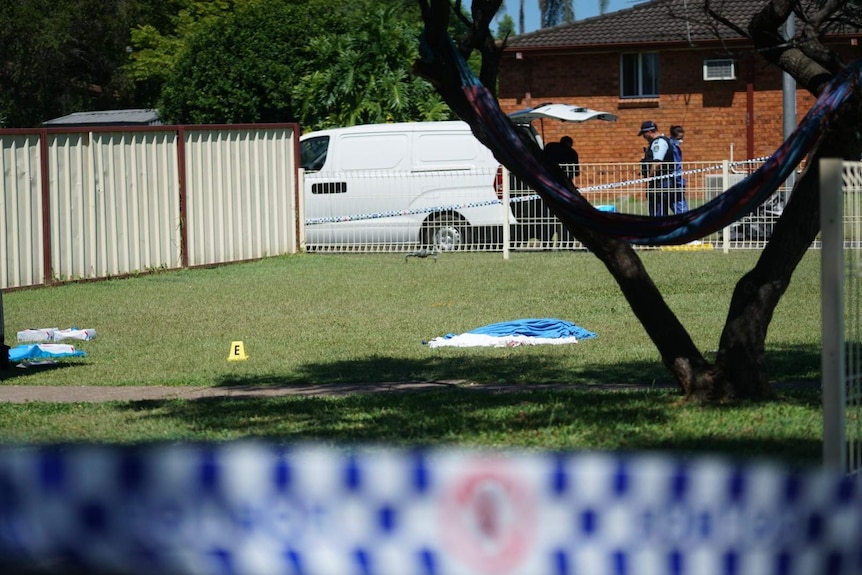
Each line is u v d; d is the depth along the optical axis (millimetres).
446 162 38812
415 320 24578
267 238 38875
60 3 81688
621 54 59312
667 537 5609
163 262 35250
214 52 57531
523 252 38375
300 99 53500
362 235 39531
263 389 17281
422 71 14250
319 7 58688
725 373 14492
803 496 5812
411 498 5473
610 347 20625
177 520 5578
